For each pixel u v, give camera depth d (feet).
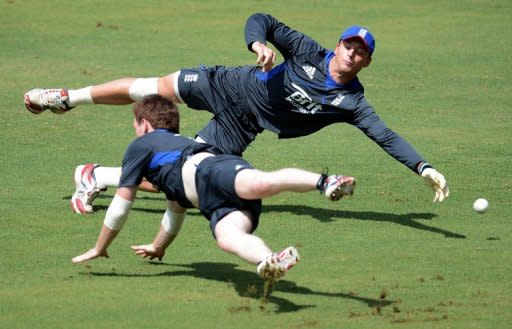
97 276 94.99
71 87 181.37
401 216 120.47
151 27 242.17
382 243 108.78
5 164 138.62
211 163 86.63
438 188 107.04
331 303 87.35
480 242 109.60
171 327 80.18
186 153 89.71
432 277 96.17
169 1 276.41
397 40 234.99
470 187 132.77
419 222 117.91
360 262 101.40
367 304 87.15
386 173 139.03
